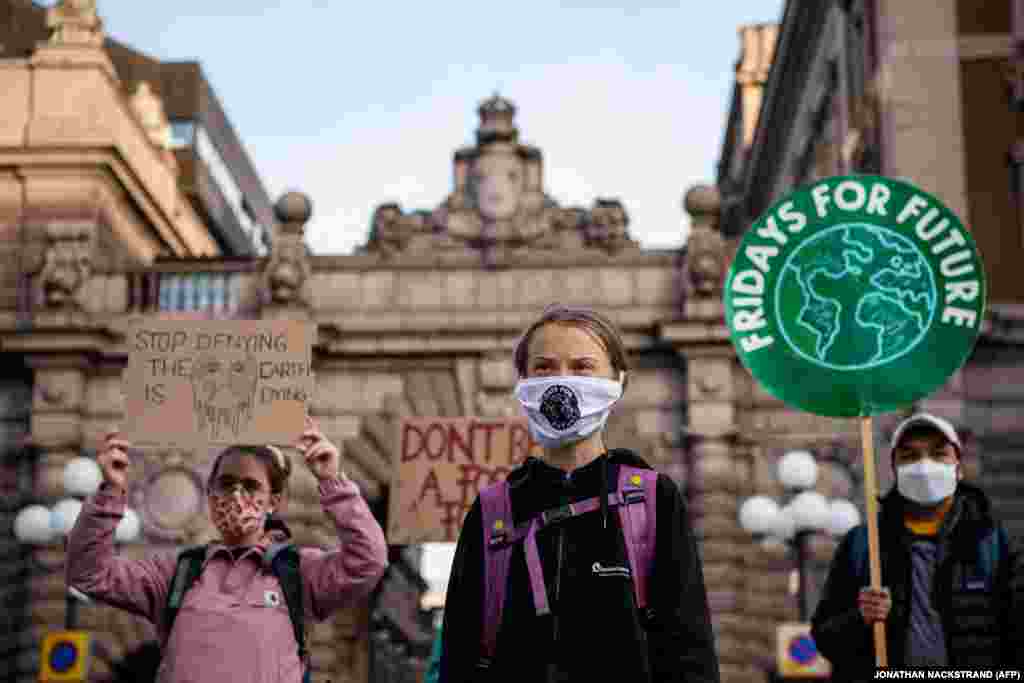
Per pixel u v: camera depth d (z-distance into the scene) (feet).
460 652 10.34
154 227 88.33
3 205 75.56
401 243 71.87
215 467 15.24
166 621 14.67
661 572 10.14
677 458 69.21
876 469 66.54
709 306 68.44
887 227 18.80
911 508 17.42
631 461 10.73
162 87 135.74
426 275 71.46
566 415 10.68
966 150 70.28
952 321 18.39
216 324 16.78
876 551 16.67
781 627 50.52
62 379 69.82
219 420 16.49
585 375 10.87
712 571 66.59
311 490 67.41
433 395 69.92
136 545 68.28
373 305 71.10
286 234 71.20
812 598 65.72
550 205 72.64
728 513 67.56
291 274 69.97
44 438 69.05
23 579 68.49
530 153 73.26
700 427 68.03
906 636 16.60
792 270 18.93
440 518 45.91
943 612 16.35
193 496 68.59
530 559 10.18
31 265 73.61
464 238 71.92
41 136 76.02
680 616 9.96
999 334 67.00
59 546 67.72
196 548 15.07
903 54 71.67
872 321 18.61
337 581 14.64
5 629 67.72
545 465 10.71
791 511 51.83
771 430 69.00
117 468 14.74
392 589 87.97
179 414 16.52
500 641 10.11
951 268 18.51
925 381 18.30
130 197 81.56
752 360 18.81
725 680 65.41
